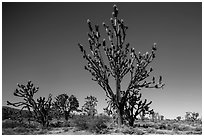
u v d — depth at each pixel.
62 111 24.55
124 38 11.70
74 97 25.30
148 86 11.88
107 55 11.78
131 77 11.98
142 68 11.73
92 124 10.99
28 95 14.94
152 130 10.79
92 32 11.78
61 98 24.80
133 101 12.99
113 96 11.91
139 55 11.78
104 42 11.60
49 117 15.90
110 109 13.23
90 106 28.38
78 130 11.30
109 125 12.34
